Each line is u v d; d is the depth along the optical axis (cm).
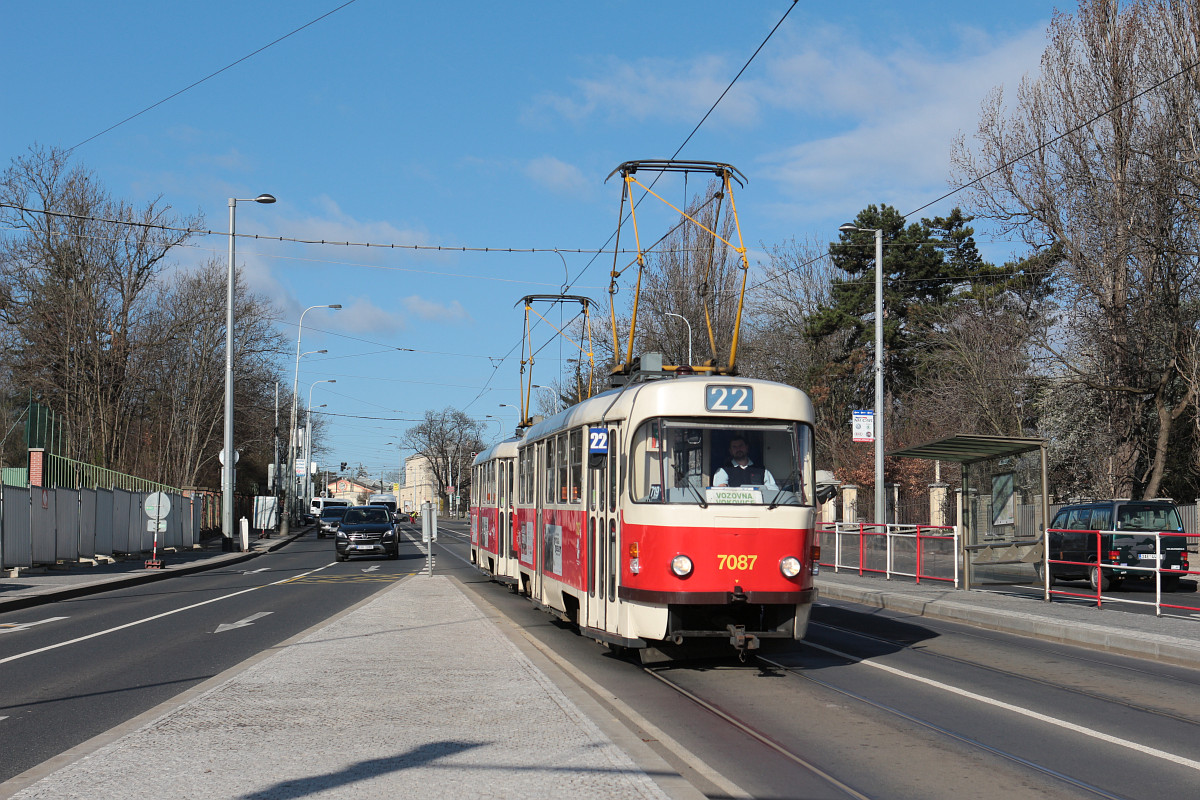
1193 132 2912
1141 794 643
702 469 1080
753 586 1056
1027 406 3988
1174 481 3697
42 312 4506
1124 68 3072
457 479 12950
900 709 909
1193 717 876
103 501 3291
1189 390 3134
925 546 2284
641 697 970
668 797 559
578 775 608
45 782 599
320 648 1201
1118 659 1220
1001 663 1181
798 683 1046
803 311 5772
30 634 1533
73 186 4606
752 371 5616
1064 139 3191
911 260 5159
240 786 588
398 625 1441
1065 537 2217
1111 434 3375
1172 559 2188
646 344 4284
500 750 674
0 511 2542
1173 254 3058
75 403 4622
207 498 5584
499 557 2198
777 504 1078
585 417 1288
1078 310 3269
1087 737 799
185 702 855
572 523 1336
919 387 4991
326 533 5994
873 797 635
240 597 2145
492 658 1110
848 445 4856
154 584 2591
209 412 5888
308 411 8144
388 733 728
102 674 1121
